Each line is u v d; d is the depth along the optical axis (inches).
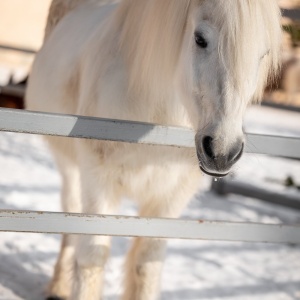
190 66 136.8
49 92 200.8
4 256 228.1
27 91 231.8
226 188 353.1
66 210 215.2
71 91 185.5
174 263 250.5
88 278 164.7
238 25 127.3
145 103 158.1
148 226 145.5
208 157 129.3
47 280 217.3
